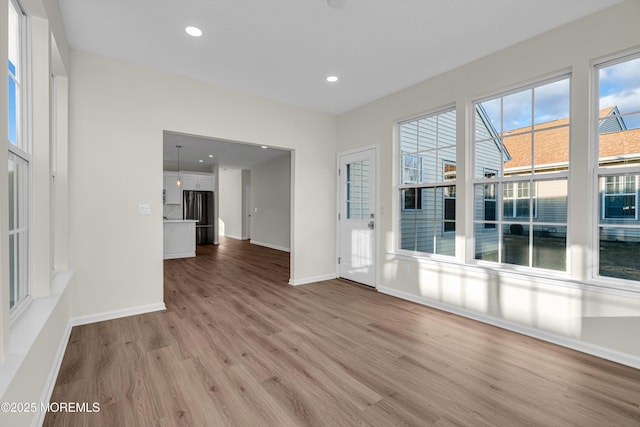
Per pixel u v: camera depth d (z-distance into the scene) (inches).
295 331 113.0
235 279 194.2
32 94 77.3
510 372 85.1
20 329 61.2
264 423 64.8
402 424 64.6
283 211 327.9
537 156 111.1
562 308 101.4
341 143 194.4
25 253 75.7
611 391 76.2
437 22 99.8
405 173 159.6
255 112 162.6
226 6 91.9
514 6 91.7
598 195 96.9
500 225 121.8
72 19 98.0
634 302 87.5
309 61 126.2
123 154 125.9
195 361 90.1
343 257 194.5
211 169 402.0
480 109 127.9
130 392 74.9
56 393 74.0
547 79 108.1
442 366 88.3
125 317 125.4
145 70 130.8
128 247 127.1
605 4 90.7
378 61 126.0
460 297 130.4
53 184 109.1
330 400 72.6
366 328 116.1
